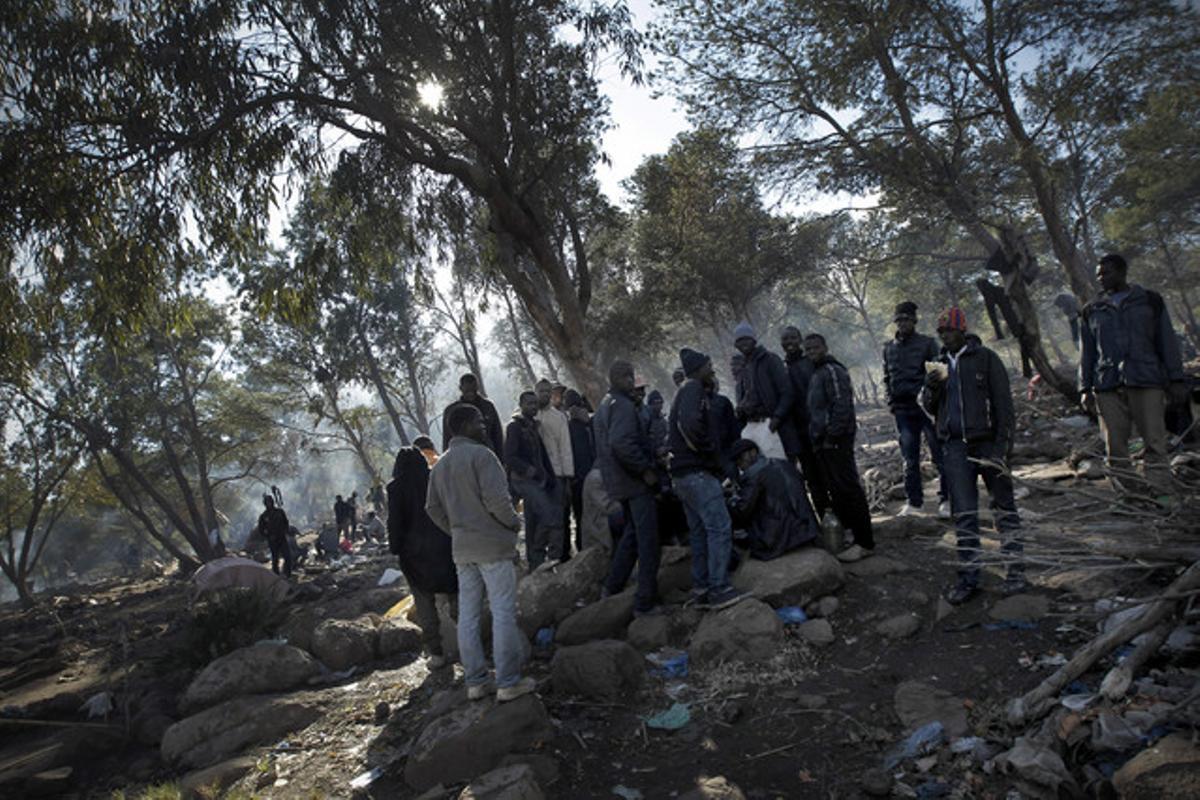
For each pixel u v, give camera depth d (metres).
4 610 24.30
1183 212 28.02
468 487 4.59
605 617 5.41
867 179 15.62
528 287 12.23
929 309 43.75
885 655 4.24
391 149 10.71
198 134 8.93
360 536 25.72
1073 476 6.42
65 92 8.59
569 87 11.93
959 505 4.54
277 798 4.27
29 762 5.76
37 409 24.42
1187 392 5.06
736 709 4.00
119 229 9.41
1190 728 2.70
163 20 9.23
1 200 8.31
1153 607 3.14
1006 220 15.74
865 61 14.13
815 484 6.06
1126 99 14.16
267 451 34.12
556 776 3.74
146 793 4.73
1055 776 2.75
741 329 5.93
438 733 4.24
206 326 26.33
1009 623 4.14
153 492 25.12
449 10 10.30
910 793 3.03
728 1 14.01
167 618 12.70
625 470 5.26
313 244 11.57
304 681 6.55
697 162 17.16
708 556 5.18
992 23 13.34
